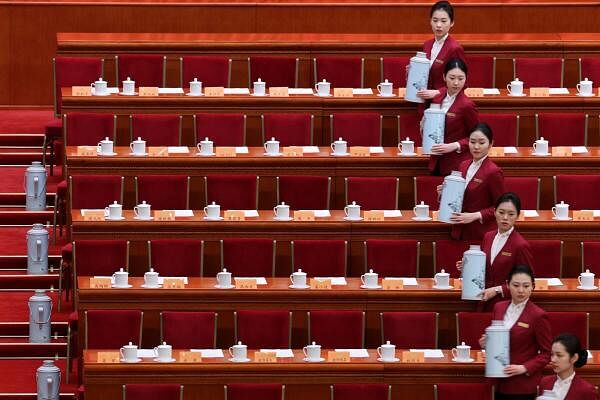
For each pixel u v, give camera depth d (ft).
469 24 135.64
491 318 100.17
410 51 124.98
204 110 118.32
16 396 104.88
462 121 110.32
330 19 135.13
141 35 126.82
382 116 118.11
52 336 111.45
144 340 103.45
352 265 108.88
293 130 116.47
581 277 103.96
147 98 117.80
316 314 101.40
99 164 112.88
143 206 108.78
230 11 135.03
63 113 117.50
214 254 108.78
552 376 93.25
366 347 103.91
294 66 123.95
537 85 123.85
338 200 113.80
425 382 98.37
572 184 112.37
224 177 111.86
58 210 119.96
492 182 104.27
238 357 98.58
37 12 134.82
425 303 103.35
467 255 99.91
